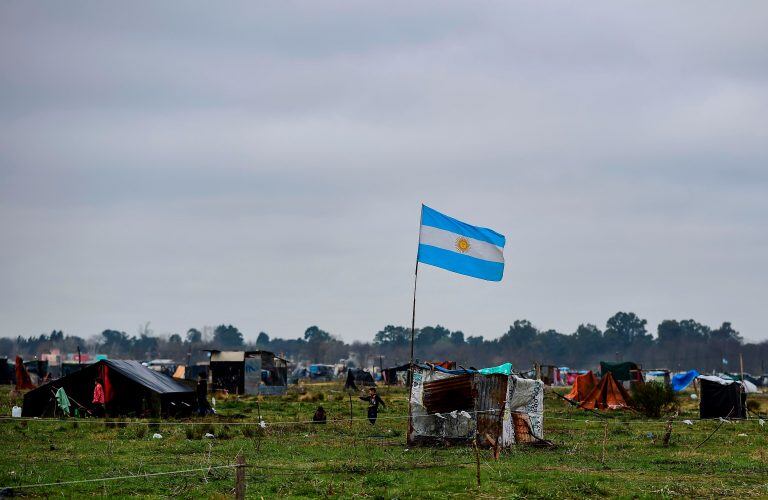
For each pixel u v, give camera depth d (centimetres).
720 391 6788
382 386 14025
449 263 4288
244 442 4334
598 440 4803
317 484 2945
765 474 3419
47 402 5816
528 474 3262
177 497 2691
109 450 3838
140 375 5988
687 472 3481
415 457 3778
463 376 4216
